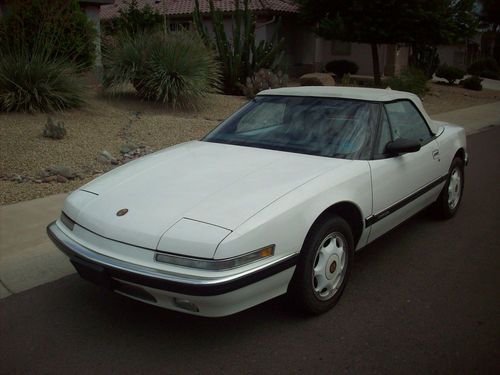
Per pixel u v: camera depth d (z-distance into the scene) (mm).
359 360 3131
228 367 3072
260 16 21594
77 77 10586
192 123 10344
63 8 11602
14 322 3600
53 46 10750
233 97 13750
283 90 4930
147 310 3746
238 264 2930
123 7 24938
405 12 16562
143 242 3039
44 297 3951
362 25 17359
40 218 5504
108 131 9227
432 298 3916
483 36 43500
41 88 9719
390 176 4133
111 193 3545
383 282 4180
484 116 15188
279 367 3070
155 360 3150
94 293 4012
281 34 22875
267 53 15203
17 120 9125
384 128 4293
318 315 3619
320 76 17469
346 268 3764
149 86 11320
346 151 4035
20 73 9633
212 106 12242
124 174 3865
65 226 3576
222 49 14523
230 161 3902
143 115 10680
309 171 3656
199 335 3408
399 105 4688
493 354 3195
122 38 12016
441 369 3045
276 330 3451
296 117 4449
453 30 17500
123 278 3049
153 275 2924
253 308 3727
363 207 3816
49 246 4840
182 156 4117
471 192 6910
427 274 4336
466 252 4816
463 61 36312
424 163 4727
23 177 6828
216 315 3006
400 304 3816
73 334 3445
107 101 11383
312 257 3391
